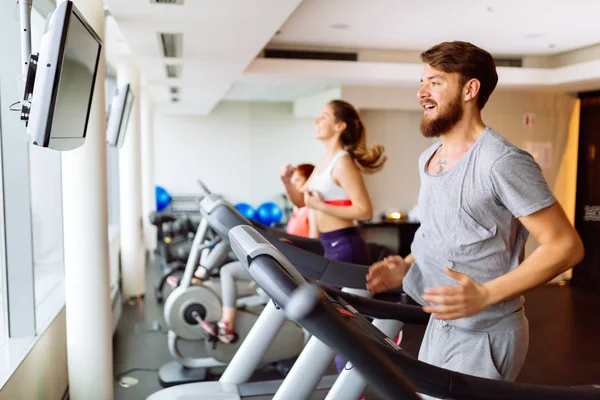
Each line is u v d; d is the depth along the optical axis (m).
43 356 3.12
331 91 9.05
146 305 6.41
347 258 3.11
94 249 3.33
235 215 2.04
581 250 1.56
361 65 6.82
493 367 1.72
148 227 9.92
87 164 3.27
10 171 3.02
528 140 7.93
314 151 11.24
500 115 7.82
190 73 6.55
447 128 1.75
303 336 4.08
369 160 3.25
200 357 4.62
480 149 1.66
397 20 5.31
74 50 2.04
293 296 1.03
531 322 6.03
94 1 3.20
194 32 4.33
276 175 13.52
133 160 6.59
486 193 1.64
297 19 5.31
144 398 3.80
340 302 1.61
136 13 3.74
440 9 4.87
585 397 1.40
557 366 4.65
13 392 2.50
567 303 6.88
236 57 5.47
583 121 7.90
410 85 7.66
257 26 4.13
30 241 3.05
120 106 4.43
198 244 4.32
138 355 4.71
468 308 1.47
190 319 4.26
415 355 4.74
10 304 3.03
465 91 1.72
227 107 13.23
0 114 3.02
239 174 13.40
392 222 8.00
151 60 5.66
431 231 1.79
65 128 2.14
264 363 4.30
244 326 4.21
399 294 7.05
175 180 13.19
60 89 1.93
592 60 6.47
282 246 2.41
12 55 2.98
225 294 4.12
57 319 3.52
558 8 4.79
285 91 10.48
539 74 6.98
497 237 1.69
